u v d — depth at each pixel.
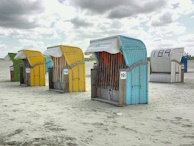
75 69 10.58
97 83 8.58
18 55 13.64
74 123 5.01
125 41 6.87
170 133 4.22
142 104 7.19
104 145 3.63
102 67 8.37
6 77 20.56
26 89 12.09
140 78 7.15
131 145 3.62
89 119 5.36
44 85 14.01
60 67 11.18
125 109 6.47
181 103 7.36
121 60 7.38
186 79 16.59
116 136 4.08
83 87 10.84
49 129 4.56
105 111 6.24
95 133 4.27
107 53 8.08
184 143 3.68
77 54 10.59
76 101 8.05
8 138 4.02
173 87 11.98
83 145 3.64
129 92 7.04
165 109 6.41
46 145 3.65
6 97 9.13
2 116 5.75
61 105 7.27
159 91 10.38
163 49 15.46
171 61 14.34
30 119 5.41
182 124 4.84
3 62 47.75
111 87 7.79
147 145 3.61
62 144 3.69
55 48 10.64
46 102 7.88
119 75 6.89
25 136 4.12
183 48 14.66
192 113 5.90
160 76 15.10
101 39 7.78
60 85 11.27
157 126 4.70
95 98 8.35
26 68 13.52
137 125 4.79
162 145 3.60
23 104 7.49
